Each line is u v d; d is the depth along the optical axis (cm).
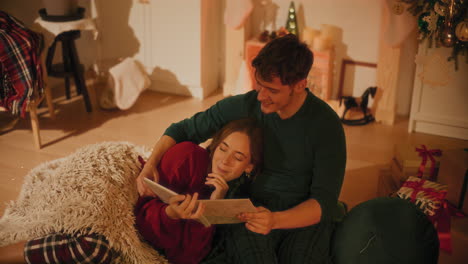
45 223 145
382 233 157
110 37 375
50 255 140
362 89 357
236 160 155
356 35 345
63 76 327
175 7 349
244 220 139
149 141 304
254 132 155
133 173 170
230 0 342
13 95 272
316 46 336
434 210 187
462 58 295
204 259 158
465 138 316
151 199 158
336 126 153
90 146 174
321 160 152
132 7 359
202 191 161
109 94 342
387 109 338
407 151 234
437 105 314
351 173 276
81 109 344
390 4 311
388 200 166
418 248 155
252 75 352
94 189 154
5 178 256
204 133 173
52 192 155
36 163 273
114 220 149
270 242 155
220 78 392
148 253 150
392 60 326
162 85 379
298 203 160
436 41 273
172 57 367
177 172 157
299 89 143
